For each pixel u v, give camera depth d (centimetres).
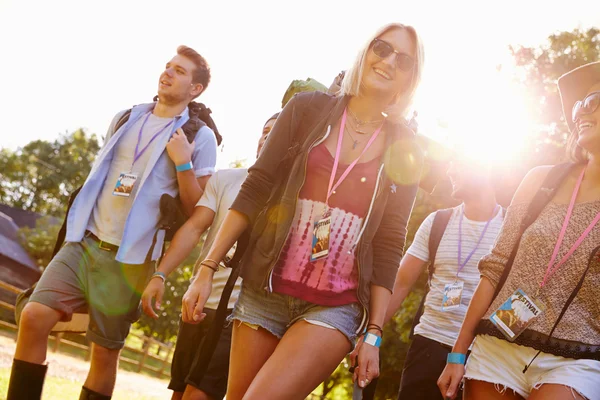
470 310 376
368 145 364
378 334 358
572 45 2222
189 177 540
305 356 336
